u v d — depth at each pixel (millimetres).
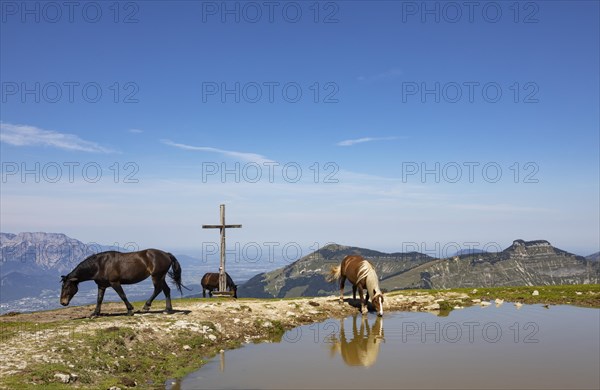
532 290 34062
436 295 31266
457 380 12820
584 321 22344
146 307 20734
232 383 12953
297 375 13625
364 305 24594
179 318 19672
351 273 25219
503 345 17312
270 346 17781
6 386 10719
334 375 13547
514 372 13586
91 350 14219
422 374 13453
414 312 25844
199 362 15320
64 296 18953
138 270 19938
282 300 28562
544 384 12414
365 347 17266
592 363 14578
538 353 15969
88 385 11930
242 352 16797
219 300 28656
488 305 28203
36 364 12391
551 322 22266
